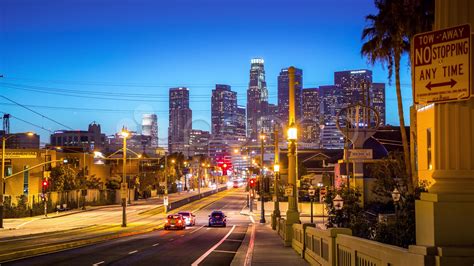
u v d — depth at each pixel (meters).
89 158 109.56
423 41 5.96
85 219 73.00
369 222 25.83
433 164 5.92
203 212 92.44
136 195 122.25
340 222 27.61
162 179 146.88
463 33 5.63
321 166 99.81
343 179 53.56
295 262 19.58
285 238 28.72
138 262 21.59
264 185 68.25
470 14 5.77
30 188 81.75
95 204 102.81
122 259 22.72
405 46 35.94
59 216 77.50
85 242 33.00
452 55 5.70
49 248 27.14
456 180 5.68
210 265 20.69
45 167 82.62
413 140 37.34
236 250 28.25
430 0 32.47
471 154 5.73
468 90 5.56
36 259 22.25
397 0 33.78
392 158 38.75
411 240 17.05
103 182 115.81
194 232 48.84
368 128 57.28
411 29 33.12
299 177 85.62
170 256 24.45
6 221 68.12
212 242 34.94
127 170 121.81
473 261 5.24
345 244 10.58
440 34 5.82
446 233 5.45
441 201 5.50
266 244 30.75
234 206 106.50
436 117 5.88
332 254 12.09
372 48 37.31
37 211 78.44
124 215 57.38
